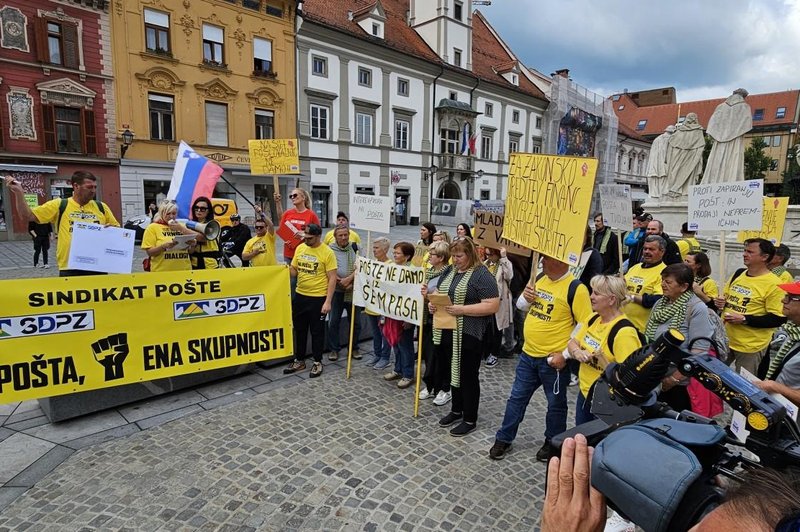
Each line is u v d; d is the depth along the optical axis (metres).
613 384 1.16
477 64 36.56
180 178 5.41
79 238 4.11
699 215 4.35
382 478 3.11
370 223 5.80
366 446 3.52
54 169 18.86
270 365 5.16
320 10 27.17
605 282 2.78
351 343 4.96
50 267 12.30
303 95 25.38
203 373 4.56
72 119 19.39
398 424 3.91
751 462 0.83
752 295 3.87
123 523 2.59
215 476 3.06
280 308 4.79
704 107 56.38
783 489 0.64
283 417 3.95
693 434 0.85
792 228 8.50
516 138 38.28
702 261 4.43
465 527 2.66
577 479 0.85
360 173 28.42
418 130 31.16
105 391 3.93
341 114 27.02
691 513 0.70
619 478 0.76
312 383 4.75
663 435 0.84
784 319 3.71
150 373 4.10
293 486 2.98
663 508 0.70
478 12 42.97
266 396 4.38
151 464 3.18
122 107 20.22
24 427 3.67
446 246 4.62
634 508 0.74
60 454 3.28
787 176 31.72
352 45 26.83
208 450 3.38
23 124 18.25
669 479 0.72
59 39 18.62
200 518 2.65
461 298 3.68
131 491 2.88
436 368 4.29
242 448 3.42
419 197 31.91
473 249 3.74
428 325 4.50
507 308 5.49
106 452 3.32
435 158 32.50
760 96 58.41
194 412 4.00
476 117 34.56
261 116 24.22
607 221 5.86
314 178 26.42
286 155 6.88
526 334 3.35
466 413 3.73
